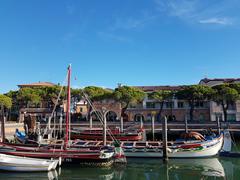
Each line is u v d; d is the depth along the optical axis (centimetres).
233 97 4747
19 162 1870
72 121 5553
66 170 2003
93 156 2064
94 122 5200
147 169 2084
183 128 4194
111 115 6569
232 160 2397
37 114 6300
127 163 2275
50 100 6062
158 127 4409
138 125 4516
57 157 2070
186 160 2394
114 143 2419
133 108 6581
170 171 2023
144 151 2439
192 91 5184
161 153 2420
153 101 6581
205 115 6328
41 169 1892
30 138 2708
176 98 5769
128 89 5434
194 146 2439
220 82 6391
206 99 5322
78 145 2338
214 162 2327
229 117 6019
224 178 1825
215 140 2498
